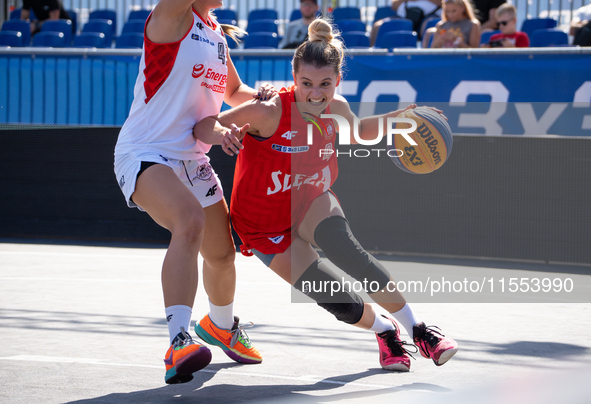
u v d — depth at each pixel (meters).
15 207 14.25
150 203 4.36
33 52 13.20
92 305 7.59
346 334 6.29
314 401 4.20
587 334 6.27
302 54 4.58
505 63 11.14
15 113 13.35
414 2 15.72
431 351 4.70
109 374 4.88
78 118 13.15
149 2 19.19
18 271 10.09
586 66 10.79
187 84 4.59
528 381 4.59
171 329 4.08
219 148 12.41
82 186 13.90
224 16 17.23
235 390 4.50
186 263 4.18
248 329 6.46
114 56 12.92
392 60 11.70
